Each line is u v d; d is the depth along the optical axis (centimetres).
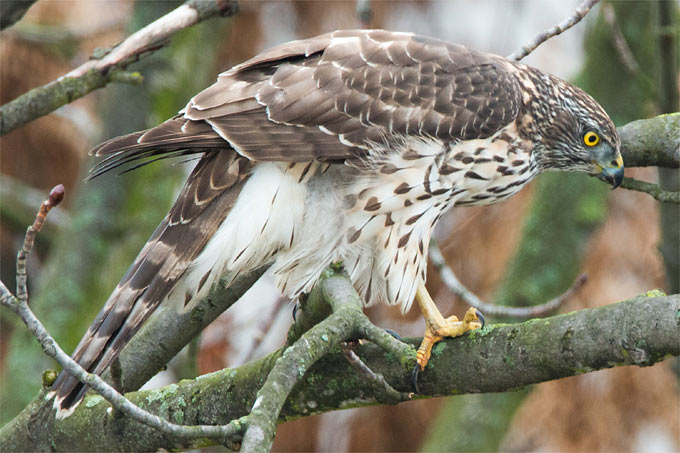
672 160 920
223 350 1535
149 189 1395
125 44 945
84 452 834
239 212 850
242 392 800
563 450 1595
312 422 1686
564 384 1591
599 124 1016
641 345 680
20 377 1334
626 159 947
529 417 1606
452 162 913
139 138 806
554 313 1395
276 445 1691
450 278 1114
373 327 752
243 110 850
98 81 945
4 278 1942
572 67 1780
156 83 1355
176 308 862
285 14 1777
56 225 1844
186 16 948
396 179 892
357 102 876
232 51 1786
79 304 1361
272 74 880
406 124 887
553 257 1402
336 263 836
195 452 1091
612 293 1546
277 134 850
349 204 889
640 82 1405
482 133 920
